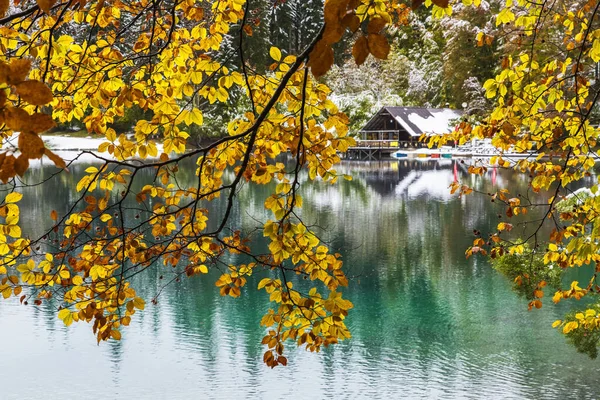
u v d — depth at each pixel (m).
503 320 12.41
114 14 4.12
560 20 4.70
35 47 3.49
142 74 3.99
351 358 11.07
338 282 3.39
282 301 3.33
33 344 11.81
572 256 4.95
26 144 1.25
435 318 12.79
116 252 3.76
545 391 9.38
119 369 10.77
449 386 9.78
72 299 3.57
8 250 3.46
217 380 10.30
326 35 1.40
